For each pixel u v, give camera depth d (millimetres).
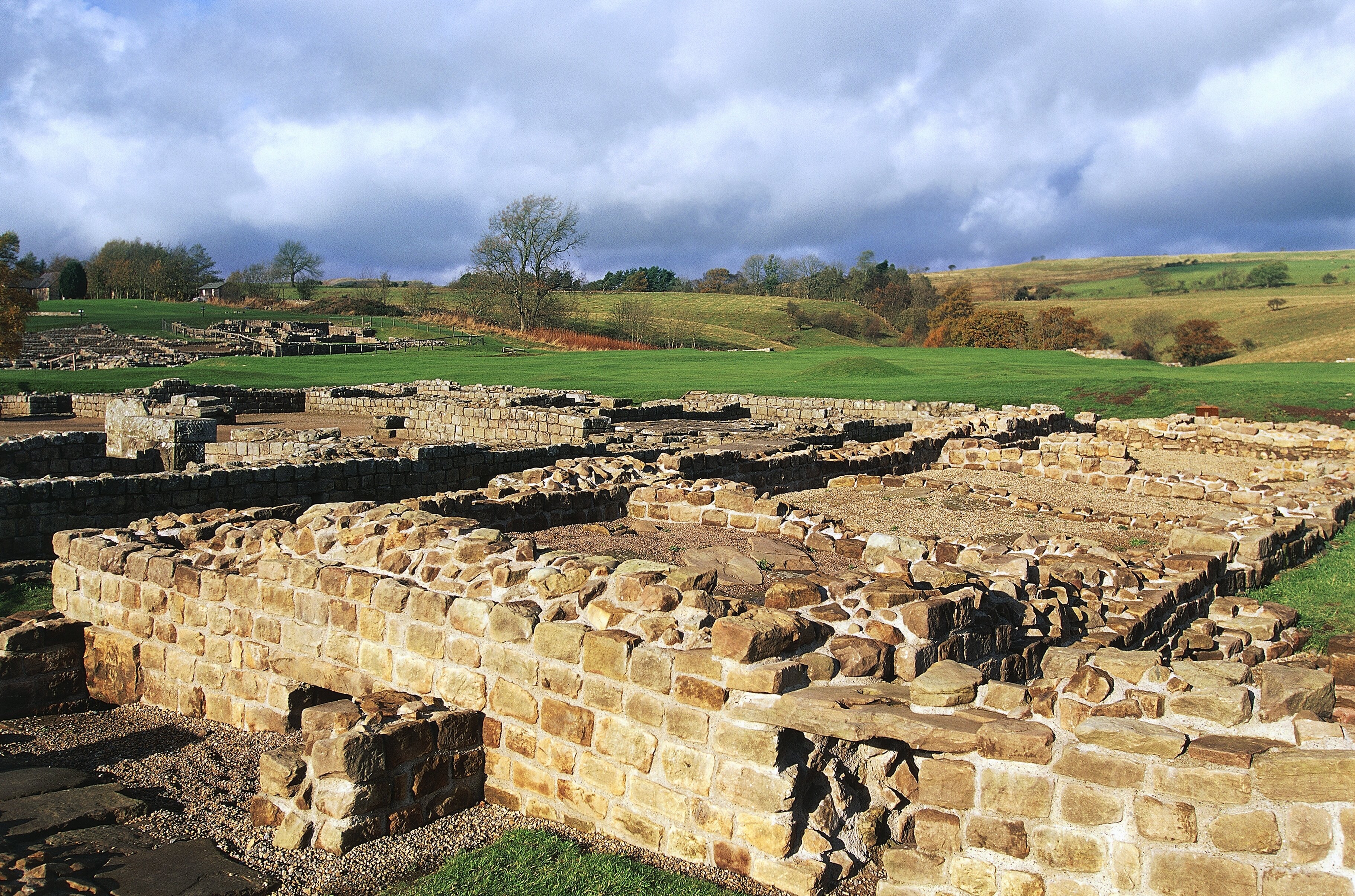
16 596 11258
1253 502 15719
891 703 5652
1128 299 137750
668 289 172500
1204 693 5047
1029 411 28922
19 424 32969
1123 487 17312
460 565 7461
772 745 5605
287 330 87875
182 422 19062
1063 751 5016
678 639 6160
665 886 5449
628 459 14406
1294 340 95812
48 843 5875
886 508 14320
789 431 24016
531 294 98062
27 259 147250
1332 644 8039
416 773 6453
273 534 8633
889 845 5891
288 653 8078
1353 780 4445
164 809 6594
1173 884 4750
